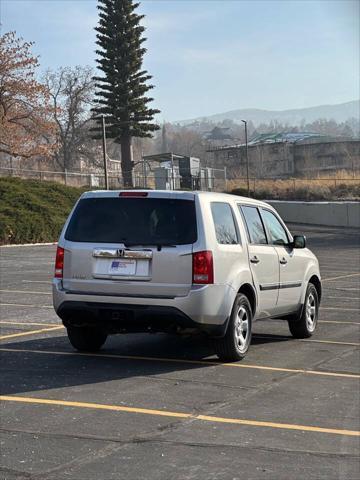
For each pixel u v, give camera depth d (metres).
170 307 7.45
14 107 50.78
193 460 4.85
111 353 8.70
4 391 6.66
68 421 5.69
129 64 68.31
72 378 7.24
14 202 36.50
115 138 70.19
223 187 70.06
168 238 7.61
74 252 7.88
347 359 8.72
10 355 8.45
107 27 68.00
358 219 51.94
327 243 38.91
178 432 5.48
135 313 7.55
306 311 10.27
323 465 4.86
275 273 9.14
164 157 63.88
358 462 4.94
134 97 68.75
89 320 7.85
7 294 15.24
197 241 7.57
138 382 7.12
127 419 5.79
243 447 5.17
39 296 14.88
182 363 8.15
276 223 9.79
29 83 50.28
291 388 7.10
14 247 31.94
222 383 7.19
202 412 6.08
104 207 7.98
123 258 7.68
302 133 126.44
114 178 61.00
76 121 91.88
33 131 51.38
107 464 4.72
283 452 5.10
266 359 8.58
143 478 4.48
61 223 36.41
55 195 40.44
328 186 65.94
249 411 6.17
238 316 8.13
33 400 6.34
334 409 6.35
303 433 5.60
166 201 7.81
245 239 8.46
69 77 91.25
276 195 65.19
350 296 16.41
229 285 7.86
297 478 4.58
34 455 4.87
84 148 95.44
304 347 9.55
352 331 11.10
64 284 7.92
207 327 7.61
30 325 10.91
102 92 69.44
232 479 4.52
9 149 50.22
